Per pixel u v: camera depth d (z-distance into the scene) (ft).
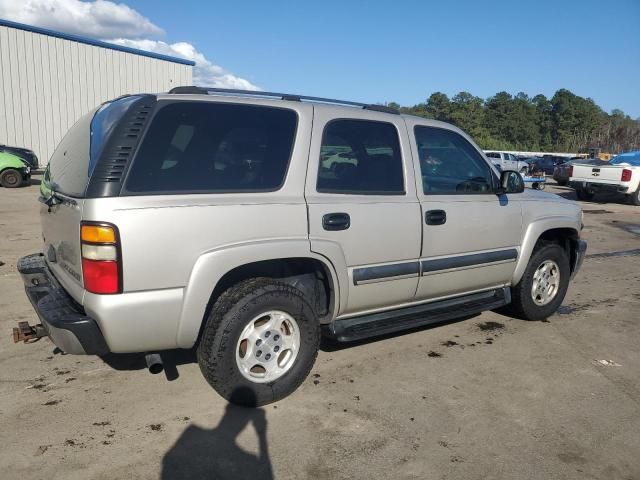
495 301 16.16
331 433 10.78
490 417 11.65
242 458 9.88
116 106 11.25
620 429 11.35
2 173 52.85
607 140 294.87
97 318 9.81
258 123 11.56
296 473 9.52
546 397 12.67
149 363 10.35
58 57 81.15
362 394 12.45
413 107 304.71
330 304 12.61
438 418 11.51
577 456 10.34
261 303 11.25
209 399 11.94
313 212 11.78
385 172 13.35
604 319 18.67
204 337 11.12
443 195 14.38
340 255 12.27
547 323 18.02
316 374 13.43
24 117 79.30
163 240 10.02
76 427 10.69
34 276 13.01
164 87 93.20
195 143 10.73
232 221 10.71
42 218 13.26
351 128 12.90
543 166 121.80
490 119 365.61
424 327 17.20
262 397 11.56
